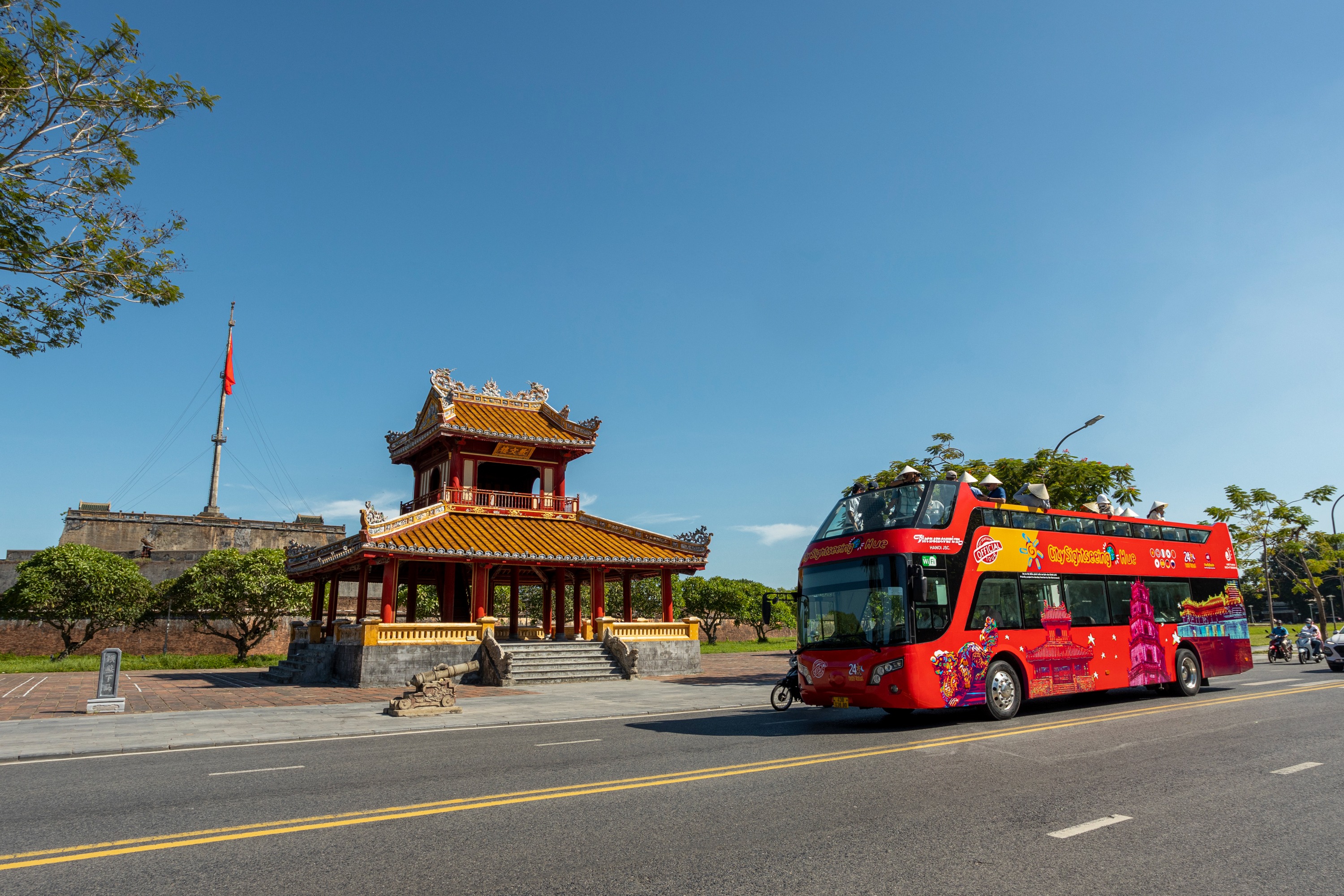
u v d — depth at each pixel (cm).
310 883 518
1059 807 702
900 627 1265
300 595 4012
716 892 492
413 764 1004
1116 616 1617
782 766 921
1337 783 802
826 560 1413
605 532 3122
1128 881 510
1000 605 1399
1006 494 2722
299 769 982
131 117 1316
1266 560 4300
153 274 1388
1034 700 1714
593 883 511
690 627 2942
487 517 2986
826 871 530
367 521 2531
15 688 2377
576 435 3272
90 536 6097
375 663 2384
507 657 2400
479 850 588
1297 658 3469
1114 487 2659
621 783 834
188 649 4625
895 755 988
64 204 1316
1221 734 1127
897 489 1401
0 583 5097
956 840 601
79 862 573
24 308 1316
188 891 505
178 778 934
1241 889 497
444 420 2980
